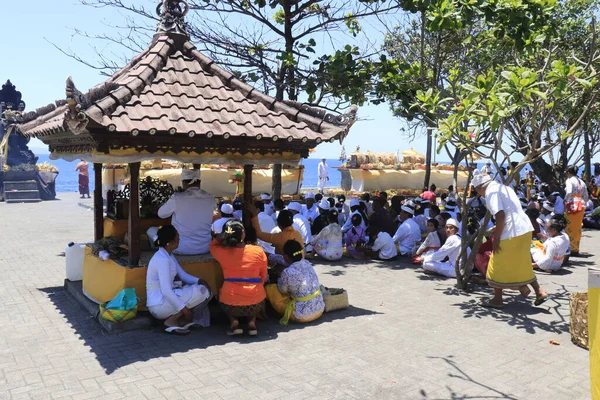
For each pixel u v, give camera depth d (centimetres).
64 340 562
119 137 544
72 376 470
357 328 614
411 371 488
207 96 641
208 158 634
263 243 851
